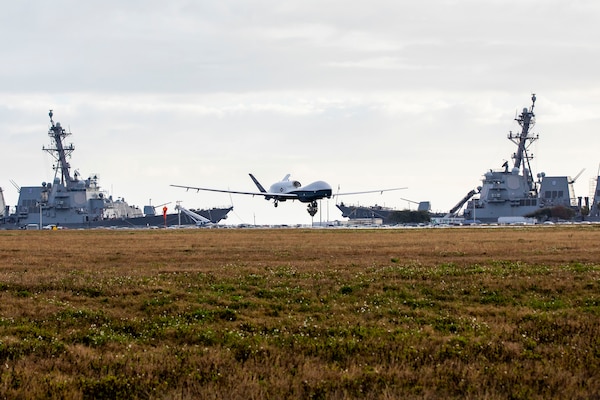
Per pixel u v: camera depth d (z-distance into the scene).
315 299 47.72
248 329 39.03
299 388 27.62
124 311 44.09
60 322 40.75
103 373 30.11
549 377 28.91
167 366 30.64
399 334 36.66
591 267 63.88
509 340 35.47
